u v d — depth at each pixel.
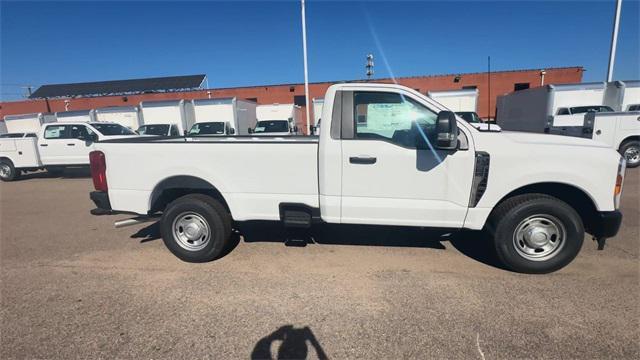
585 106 15.55
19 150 11.52
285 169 3.83
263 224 5.52
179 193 4.44
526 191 3.74
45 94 46.03
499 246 3.63
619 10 15.74
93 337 2.75
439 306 3.10
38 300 3.33
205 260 4.11
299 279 3.67
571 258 3.56
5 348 2.63
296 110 22.11
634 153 10.20
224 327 2.86
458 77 29.66
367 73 13.73
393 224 3.72
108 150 4.12
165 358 2.51
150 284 3.63
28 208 7.31
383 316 2.97
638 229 5.03
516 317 2.91
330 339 2.68
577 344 2.57
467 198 3.54
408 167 3.56
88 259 4.34
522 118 18.77
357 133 3.68
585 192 3.44
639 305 3.05
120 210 4.20
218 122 17.83
